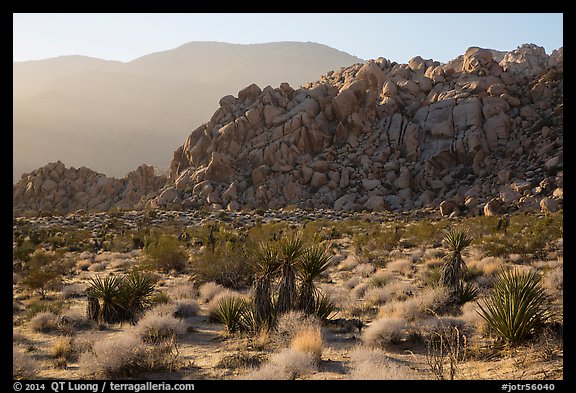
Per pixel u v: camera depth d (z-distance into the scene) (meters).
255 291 12.34
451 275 14.32
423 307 13.20
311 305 12.48
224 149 79.38
